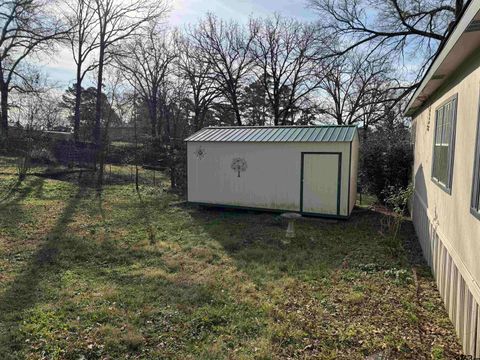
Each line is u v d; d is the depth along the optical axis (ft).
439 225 16.30
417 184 26.48
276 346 11.24
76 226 27.32
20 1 68.33
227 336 11.96
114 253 21.04
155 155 60.44
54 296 14.96
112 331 12.15
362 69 75.92
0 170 51.19
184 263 19.51
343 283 16.53
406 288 15.88
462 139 12.36
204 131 36.63
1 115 71.10
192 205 36.17
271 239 24.57
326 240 24.11
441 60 12.67
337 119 90.48
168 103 96.17
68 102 100.07
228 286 16.17
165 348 11.29
